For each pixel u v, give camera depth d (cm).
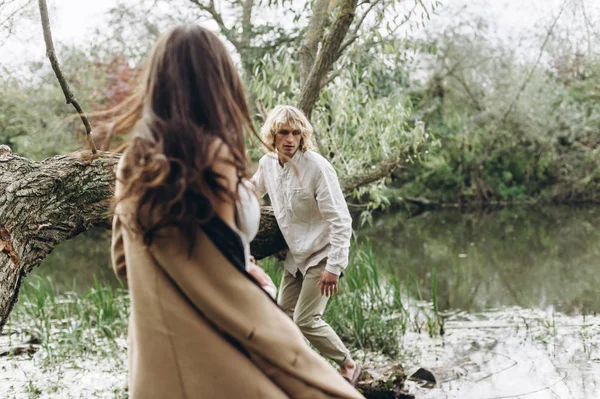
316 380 135
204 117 131
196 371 130
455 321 595
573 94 1739
